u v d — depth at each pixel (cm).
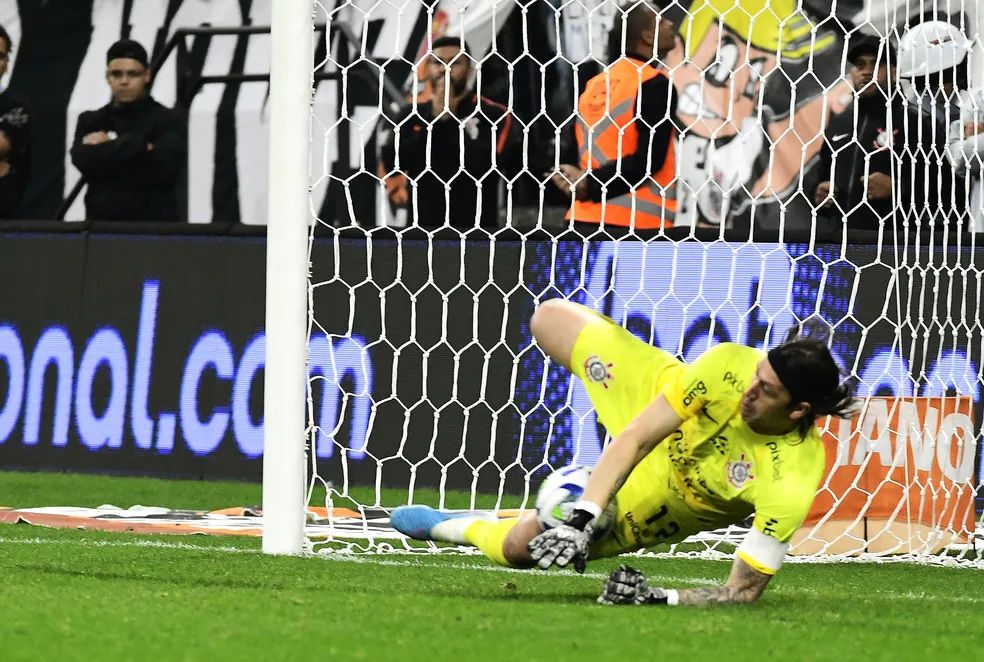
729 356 1098
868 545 1856
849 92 2650
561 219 2639
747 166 2723
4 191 3102
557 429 2467
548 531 1049
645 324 2444
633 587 1103
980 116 2342
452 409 2559
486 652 859
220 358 2733
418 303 2586
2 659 794
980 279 2339
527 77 2689
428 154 2148
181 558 1488
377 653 844
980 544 1986
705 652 886
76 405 2827
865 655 901
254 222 2994
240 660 809
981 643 981
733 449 1116
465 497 2469
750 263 2408
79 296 2845
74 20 3114
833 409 1061
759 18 2705
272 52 1595
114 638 877
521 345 2516
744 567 1135
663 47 2370
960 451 1945
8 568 1336
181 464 2738
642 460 1129
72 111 3081
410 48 2833
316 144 2850
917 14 2547
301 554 1588
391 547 1728
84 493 2497
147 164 3006
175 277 2783
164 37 3080
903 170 2428
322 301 2623
